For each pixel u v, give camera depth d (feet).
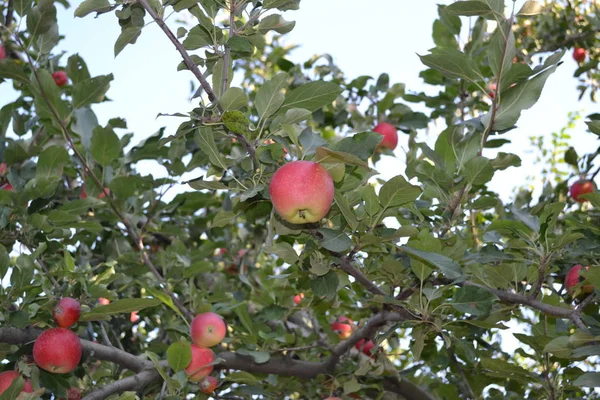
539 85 10.94
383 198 9.52
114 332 15.67
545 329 12.35
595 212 14.70
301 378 15.02
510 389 15.53
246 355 14.44
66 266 12.14
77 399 12.67
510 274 11.52
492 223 11.28
